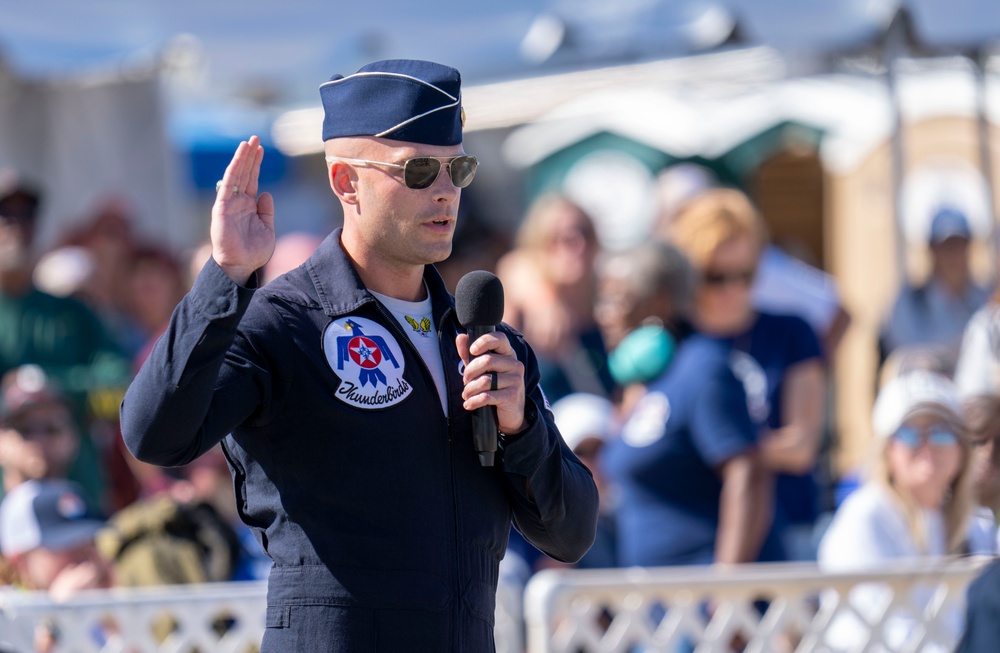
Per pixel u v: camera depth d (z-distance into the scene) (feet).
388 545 28.43
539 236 71.72
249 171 28.22
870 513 53.47
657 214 91.15
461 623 29.01
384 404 28.94
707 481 56.95
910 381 53.88
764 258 88.89
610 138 120.88
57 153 102.47
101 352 77.25
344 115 29.63
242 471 29.96
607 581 48.60
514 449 29.60
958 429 53.16
